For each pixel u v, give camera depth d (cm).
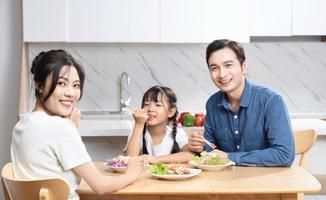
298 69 382
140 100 379
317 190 159
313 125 323
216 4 343
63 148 156
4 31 375
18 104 380
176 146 257
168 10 342
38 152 156
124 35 343
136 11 341
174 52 379
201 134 218
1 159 383
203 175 183
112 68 378
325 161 330
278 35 348
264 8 346
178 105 381
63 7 338
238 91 213
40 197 141
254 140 213
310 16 347
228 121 220
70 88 164
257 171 189
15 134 163
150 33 344
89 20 341
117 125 328
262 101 208
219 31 345
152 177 180
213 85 381
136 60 378
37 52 370
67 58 166
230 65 204
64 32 339
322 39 377
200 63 379
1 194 368
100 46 376
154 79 379
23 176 158
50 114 168
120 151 326
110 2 340
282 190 158
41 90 164
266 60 381
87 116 359
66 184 141
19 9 374
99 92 379
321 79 380
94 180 158
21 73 347
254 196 167
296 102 382
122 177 164
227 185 164
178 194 164
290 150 197
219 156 196
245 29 345
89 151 327
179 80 380
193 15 343
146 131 259
